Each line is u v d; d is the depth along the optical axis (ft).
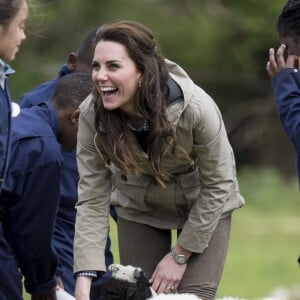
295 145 47.14
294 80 48.78
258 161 313.73
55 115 56.18
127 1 272.10
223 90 298.15
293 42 50.01
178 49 289.12
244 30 282.97
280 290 40.50
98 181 53.11
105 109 50.14
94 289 54.34
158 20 284.61
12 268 49.49
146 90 49.29
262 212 225.76
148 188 54.85
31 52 247.09
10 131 47.32
